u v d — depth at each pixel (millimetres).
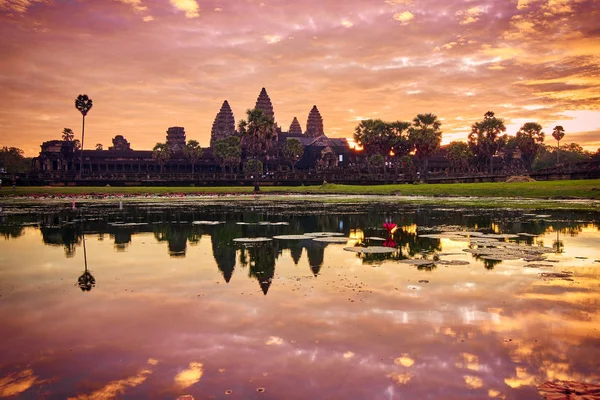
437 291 10258
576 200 46375
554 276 11656
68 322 8336
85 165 137250
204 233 21344
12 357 6812
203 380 6051
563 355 6711
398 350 6949
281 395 5641
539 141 142000
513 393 5633
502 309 8867
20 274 12445
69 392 5777
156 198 62219
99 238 19828
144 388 5855
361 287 10688
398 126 106500
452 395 5598
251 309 9008
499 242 17656
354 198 59281
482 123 117688
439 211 34188
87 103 113125
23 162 173500
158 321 8344
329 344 7199
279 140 168500
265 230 22500
